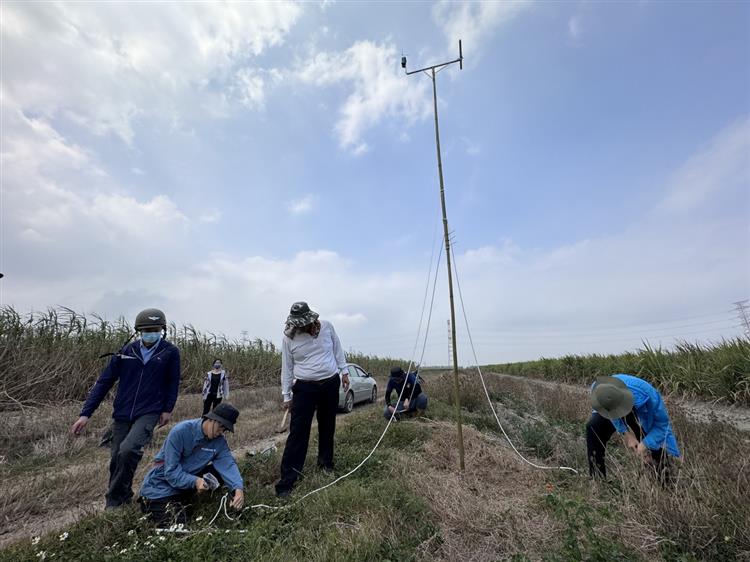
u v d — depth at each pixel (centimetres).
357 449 559
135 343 421
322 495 373
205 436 379
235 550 287
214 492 381
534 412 927
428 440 590
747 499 279
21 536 358
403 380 795
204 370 1553
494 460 490
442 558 282
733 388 870
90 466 562
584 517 268
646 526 281
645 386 366
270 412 1046
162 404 414
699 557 261
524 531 304
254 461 508
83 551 286
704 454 350
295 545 288
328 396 471
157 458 370
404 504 351
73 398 1059
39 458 614
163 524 337
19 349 1018
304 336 461
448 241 489
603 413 362
